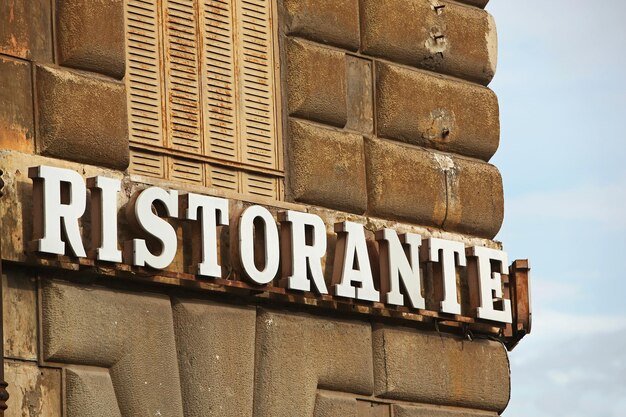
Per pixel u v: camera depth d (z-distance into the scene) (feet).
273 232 39.73
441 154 44.60
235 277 39.17
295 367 40.04
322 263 41.22
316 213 41.52
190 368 38.01
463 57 45.57
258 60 41.47
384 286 41.88
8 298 35.17
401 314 42.39
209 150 40.01
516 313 45.14
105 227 36.35
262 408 39.29
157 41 39.42
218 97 40.47
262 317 39.75
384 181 42.96
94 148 37.32
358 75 43.37
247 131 40.91
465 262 43.80
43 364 35.50
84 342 36.01
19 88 36.35
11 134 36.04
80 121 37.09
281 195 41.32
